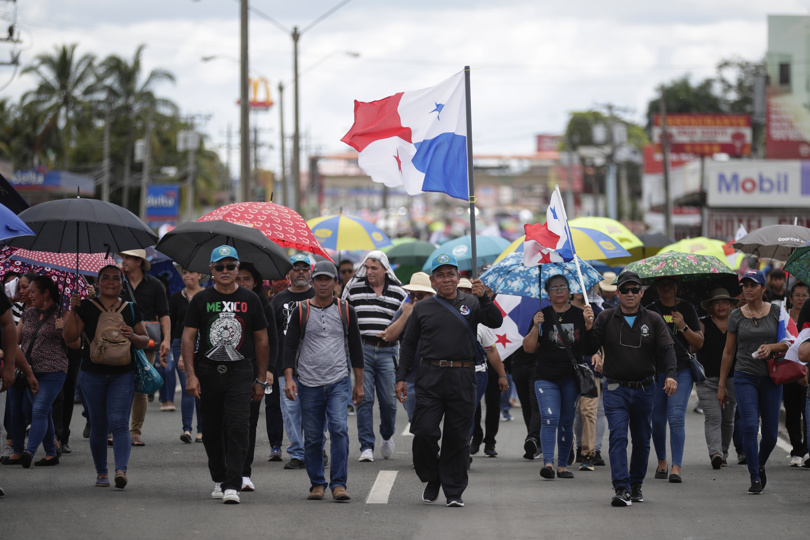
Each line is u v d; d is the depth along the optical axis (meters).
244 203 22.84
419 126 24.12
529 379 24.19
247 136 51.47
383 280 24.08
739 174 113.75
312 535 15.63
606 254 28.00
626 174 188.75
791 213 114.38
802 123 121.38
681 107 174.62
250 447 19.55
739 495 19.45
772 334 20.08
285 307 22.81
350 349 18.98
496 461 23.98
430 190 23.95
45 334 21.19
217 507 17.67
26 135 142.25
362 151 24.19
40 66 143.62
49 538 15.12
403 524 16.55
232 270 17.72
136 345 19.19
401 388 18.33
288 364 18.59
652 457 24.45
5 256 23.55
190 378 17.55
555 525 16.59
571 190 189.88
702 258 22.17
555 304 21.28
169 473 21.23
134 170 153.12
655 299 22.95
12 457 22.11
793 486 20.45
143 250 24.84
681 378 21.48
